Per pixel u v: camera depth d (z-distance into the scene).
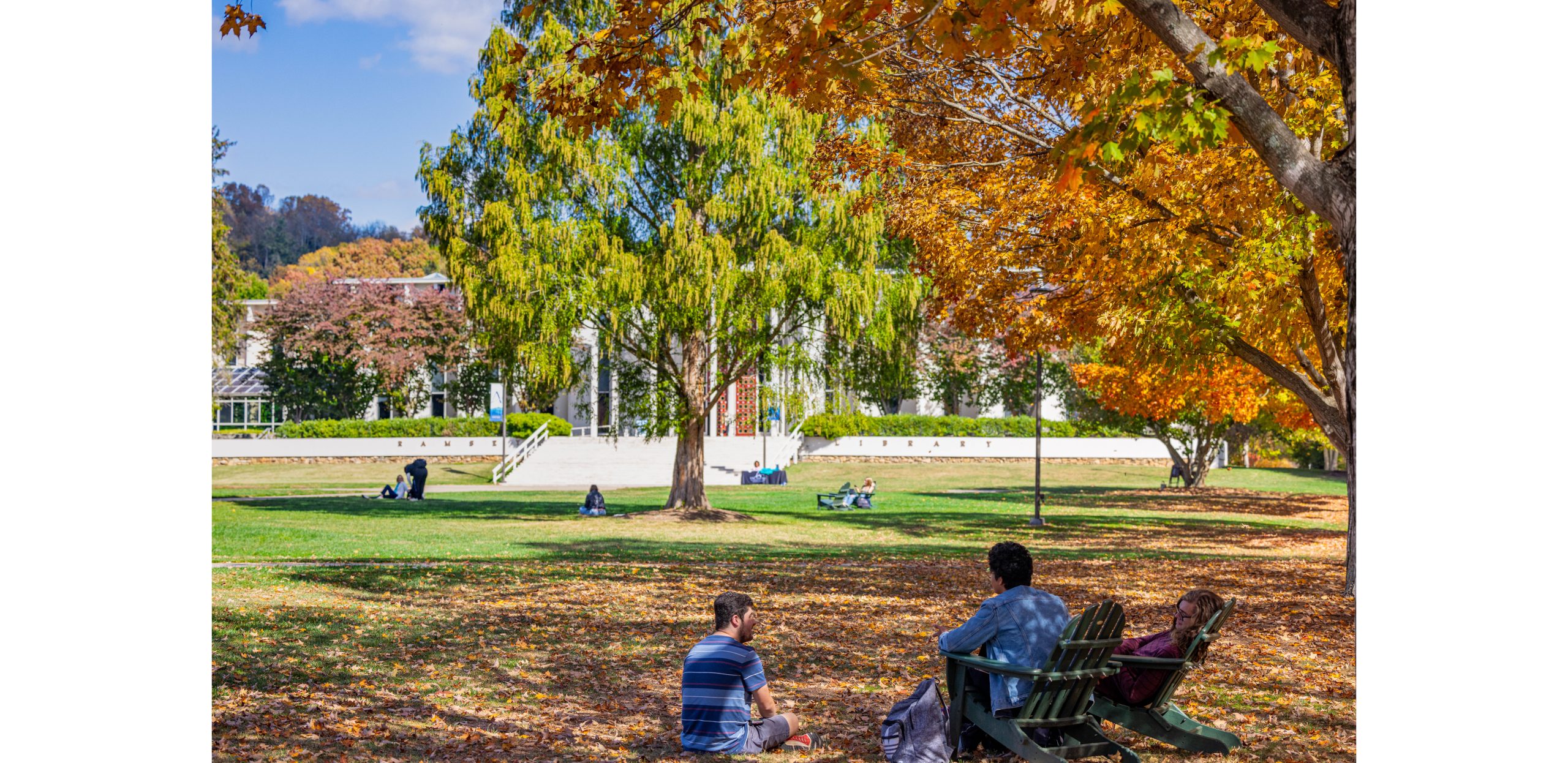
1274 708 7.57
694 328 28.17
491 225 27.08
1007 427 60.44
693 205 28.00
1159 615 12.46
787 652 9.70
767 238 27.34
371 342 61.62
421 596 13.05
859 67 8.47
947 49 8.08
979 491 46.97
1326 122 12.91
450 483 51.19
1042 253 18.33
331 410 62.59
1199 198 14.84
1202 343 15.37
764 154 27.25
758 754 6.45
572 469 53.00
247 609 11.53
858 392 30.75
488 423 58.28
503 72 26.70
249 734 6.75
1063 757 5.95
